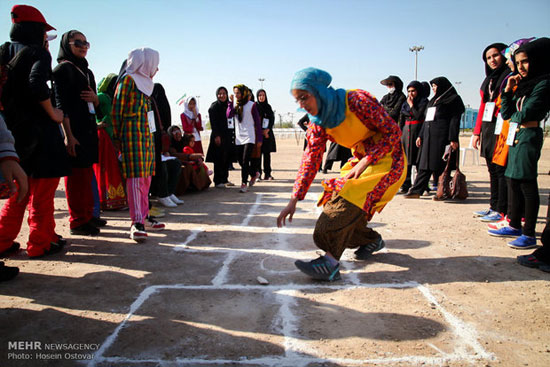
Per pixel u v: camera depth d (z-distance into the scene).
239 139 7.42
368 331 2.33
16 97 3.20
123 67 4.10
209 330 2.35
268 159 9.16
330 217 2.92
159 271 3.31
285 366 1.99
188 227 4.78
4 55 3.36
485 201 6.56
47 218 3.63
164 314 2.55
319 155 3.03
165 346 2.17
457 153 6.46
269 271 3.31
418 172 6.78
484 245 4.05
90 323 2.43
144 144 4.04
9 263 3.49
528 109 3.65
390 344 2.20
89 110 4.13
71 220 4.38
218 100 7.87
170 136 7.31
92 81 4.37
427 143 6.50
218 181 8.09
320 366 1.99
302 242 4.15
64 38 3.99
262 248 3.94
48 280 3.10
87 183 4.28
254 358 2.06
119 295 2.84
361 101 2.78
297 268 3.38
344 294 2.86
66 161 3.55
